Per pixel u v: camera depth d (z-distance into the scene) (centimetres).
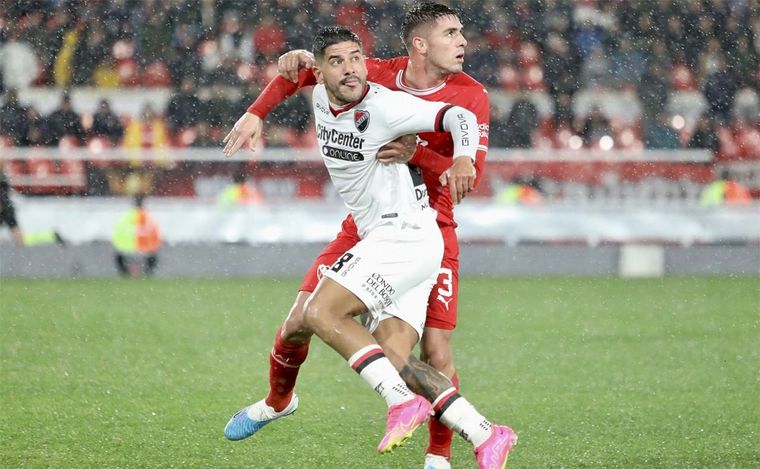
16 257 4272
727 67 5500
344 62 1400
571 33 5478
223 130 4928
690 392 2223
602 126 5269
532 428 1914
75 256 4291
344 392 2202
